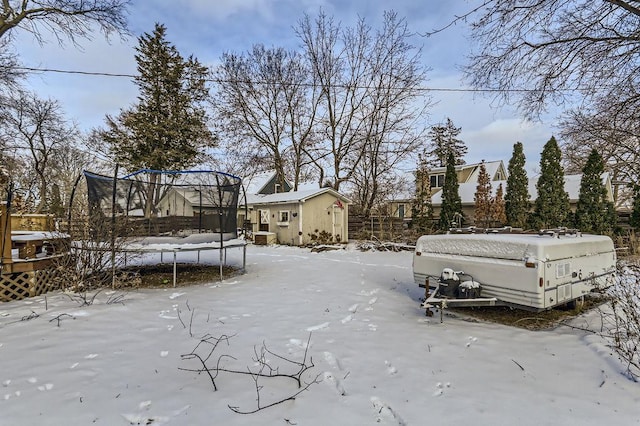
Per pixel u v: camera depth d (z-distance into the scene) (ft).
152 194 27.94
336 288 24.18
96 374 10.77
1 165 59.41
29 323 15.58
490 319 17.13
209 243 27.78
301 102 77.61
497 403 9.16
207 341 13.74
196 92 84.48
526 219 55.83
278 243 62.03
